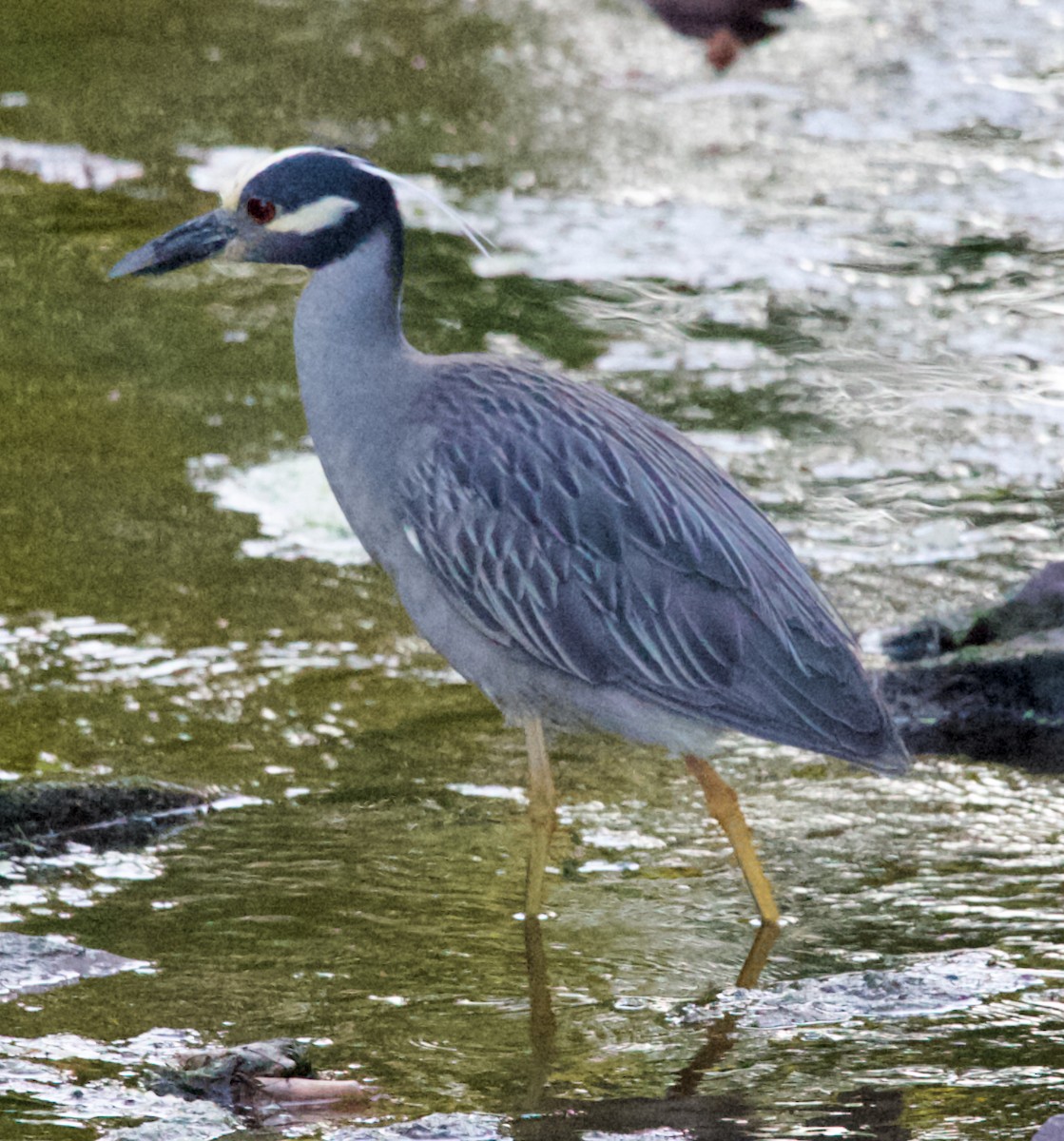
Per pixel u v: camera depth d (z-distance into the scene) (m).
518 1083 8.00
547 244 18.92
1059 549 13.59
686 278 18.36
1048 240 19.36
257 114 21.92
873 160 21.36
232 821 10.38
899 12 26.25
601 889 9.82
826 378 16.44
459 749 11.28
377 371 10.02
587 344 16.88
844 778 11.06
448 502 9.77
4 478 14.48
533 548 9.66
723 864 10.10
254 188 10.09
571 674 9.73
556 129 21.92
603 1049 8.29
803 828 10.44
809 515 14.11
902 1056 8.19
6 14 24.66
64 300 17.59
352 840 10.23
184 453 14.98
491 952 9.16
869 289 18.25
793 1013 8.57
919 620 12.37
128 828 10.24
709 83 23.59
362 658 12.36
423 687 12.03
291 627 12.70
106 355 16.62
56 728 11.25
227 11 25.28
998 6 26.72
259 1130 7.57
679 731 9.67
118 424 15.39
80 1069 8.02
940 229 19.61
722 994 8.77
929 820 10.52
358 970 8.95
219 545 13.72
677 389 16.14
